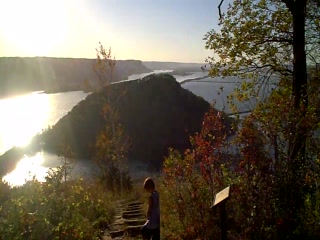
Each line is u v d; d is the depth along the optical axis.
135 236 9.88
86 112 76.06
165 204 9.71
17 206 8.09
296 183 6.24
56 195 9.62
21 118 115.19
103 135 22.92
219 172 7.18
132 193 18.02
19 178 43.53
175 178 7.81
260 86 9.66
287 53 9.98
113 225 11.27
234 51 9.71
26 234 7.37
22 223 7.43
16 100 165.25
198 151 7.32
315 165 6.48
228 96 8.19
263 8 9.91
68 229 8.26
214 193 7.20
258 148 6.44
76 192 12.30
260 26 9.59
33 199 8.73
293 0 8.84
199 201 7.40
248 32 9.65
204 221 7.43
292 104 6.71
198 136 7.45
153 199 8.11
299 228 5.88
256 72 10.02
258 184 6.36
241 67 10.02
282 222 6.06
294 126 6.44
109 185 20.39
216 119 7.22
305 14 9.34
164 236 8.36
